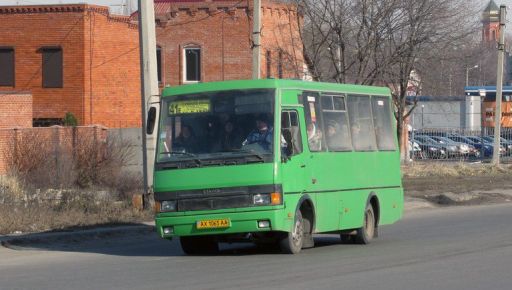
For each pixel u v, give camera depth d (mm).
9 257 18312
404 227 24688
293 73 40719
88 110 48875
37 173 33281
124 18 50531
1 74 49750
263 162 16469
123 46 50531
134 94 51125
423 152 63344
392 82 37469
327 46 37062
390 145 21594
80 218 24297
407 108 56875
